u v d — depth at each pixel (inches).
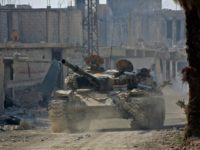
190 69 650.8
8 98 2018.9
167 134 788.6
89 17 3385.8
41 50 2901.1
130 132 923.4
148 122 1107.3
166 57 3634.4
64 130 1112.2
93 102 1134.4
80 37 4411.9
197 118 655.1
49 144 754.8
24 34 4375.0
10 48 2849.4
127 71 1280.8
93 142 757.3
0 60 1879.9
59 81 2476.6
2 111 1807.3
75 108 1119.0
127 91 1178.0
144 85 1210.6
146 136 805.2
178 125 1148.5
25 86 2353.6
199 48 644.1
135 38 5027.1
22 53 2874.0
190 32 647.1
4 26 4362.7
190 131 658.8
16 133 995.3
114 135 864.3
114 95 1160.8
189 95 661.3
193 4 624.4
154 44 4382.4
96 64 1325.0
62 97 1151.0
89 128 1129.4
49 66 2588.6
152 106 1117.1
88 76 1199.6
